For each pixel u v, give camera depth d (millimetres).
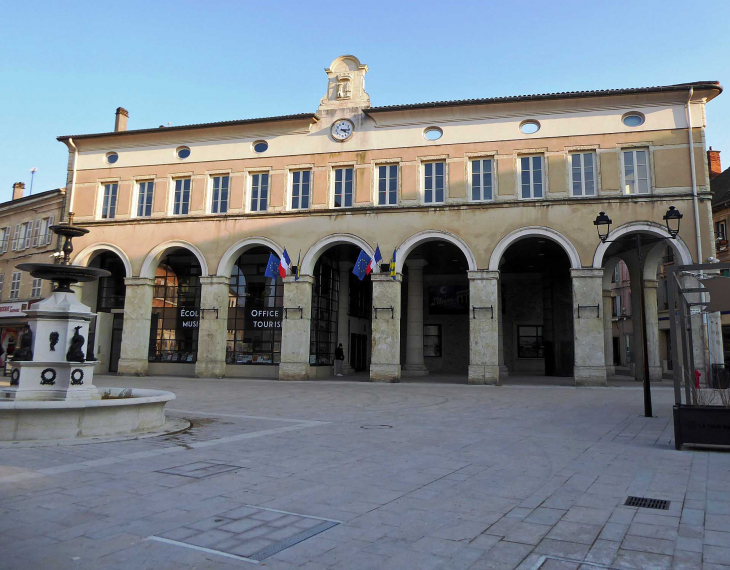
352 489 6301
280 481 6641
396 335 23266
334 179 25297
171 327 28812
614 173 22078
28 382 10742
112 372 29750
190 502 5730
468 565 4133
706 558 4246
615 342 45219
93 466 7309
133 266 26906
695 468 7410
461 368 35000
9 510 5391
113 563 4129
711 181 36375
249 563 4156
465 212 23156
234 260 26062
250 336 27484
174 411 13484
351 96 25469
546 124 23078
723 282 9570
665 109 21938
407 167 24250
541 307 34375
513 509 5551
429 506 5652
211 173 26703
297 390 20000
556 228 22156
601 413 13562
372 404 15641
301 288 24594
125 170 27953
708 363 19531
